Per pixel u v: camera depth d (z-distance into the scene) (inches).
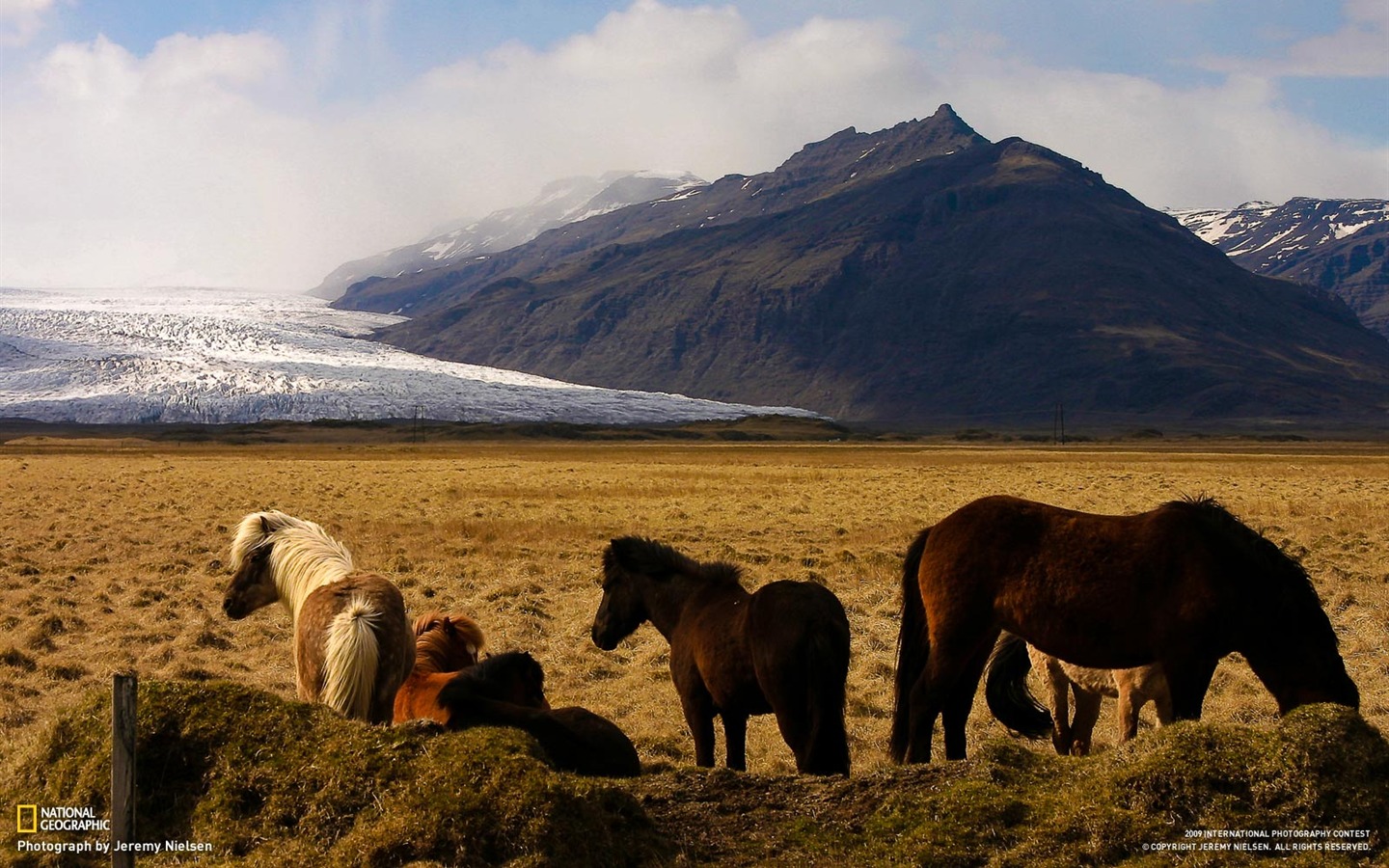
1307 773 258.7
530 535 1159.6
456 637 414.6
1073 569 352.5
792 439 7726.4
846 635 369.7
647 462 3063.5
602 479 2135.8
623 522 1311.5
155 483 1941.4
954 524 379.6
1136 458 3474.4
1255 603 338.3
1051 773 301.3
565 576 908.6
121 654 624.4
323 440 6407.5
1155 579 343.0
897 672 402.0
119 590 834.8
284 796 270.4
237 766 277.7
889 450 4478.3
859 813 291.3
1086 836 262.1
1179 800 263.6
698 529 1234.6
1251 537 339.9
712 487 1911.9
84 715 295.0
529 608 771.4
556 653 656.4
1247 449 4965.6
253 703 293.1
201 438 6333.7
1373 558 959.6
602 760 325.7
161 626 696.4
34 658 609.6
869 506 1523.1
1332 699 342.3
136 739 278.4
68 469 2410.2
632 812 275.7
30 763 292.7
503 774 260.7
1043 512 369.1
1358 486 1914.4
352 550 1045.8
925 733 383.2
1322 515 1349.7
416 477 2187.5
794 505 1518.2
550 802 254.5
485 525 1235.9
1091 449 4854.8
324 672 346.3
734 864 268.8
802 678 358.9
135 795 264.7
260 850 260.2
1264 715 513.3
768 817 295.7
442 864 245.8
